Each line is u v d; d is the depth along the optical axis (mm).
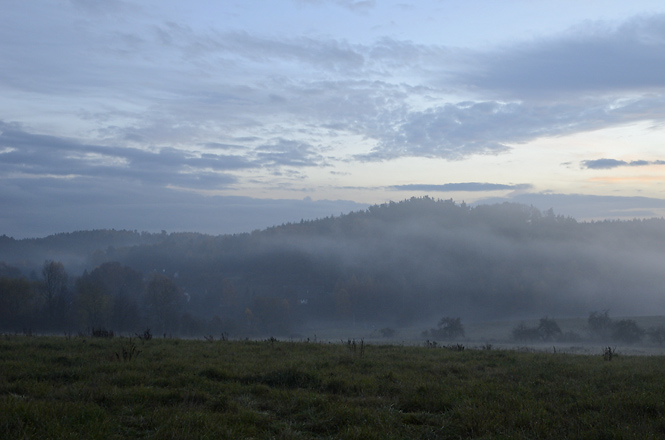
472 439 7527
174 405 8820
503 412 8836
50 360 13398
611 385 11445
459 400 9758
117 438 6930
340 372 12656
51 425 6922
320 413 8734
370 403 9695
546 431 7719
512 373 13203
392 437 7410
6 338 20672
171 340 21562
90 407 8070
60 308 85062
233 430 7355
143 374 11531
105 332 24797
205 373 12039
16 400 8117
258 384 11016
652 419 8344
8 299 79125
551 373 13164
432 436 7789
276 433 7754
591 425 7926
